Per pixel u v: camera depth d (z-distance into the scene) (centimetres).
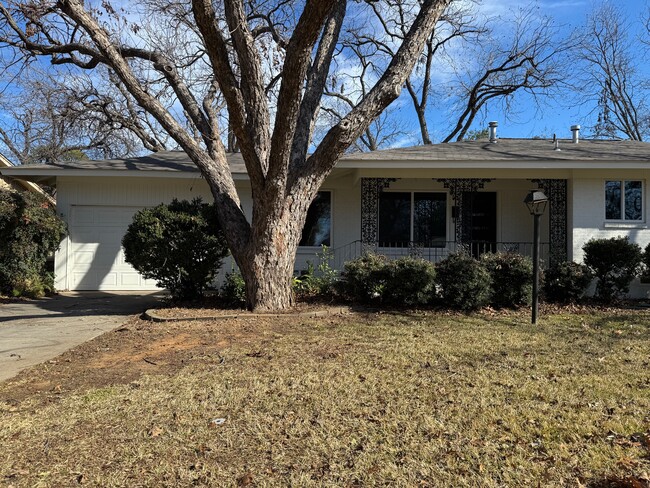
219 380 467
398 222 1298
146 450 330
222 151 976
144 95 880
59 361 550
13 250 1109
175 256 882
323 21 619
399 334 662
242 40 729
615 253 931
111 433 358
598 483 280
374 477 294
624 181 1095
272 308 836
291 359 536
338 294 967
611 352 562
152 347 605
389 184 1182
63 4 824
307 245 1293
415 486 284
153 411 395
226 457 321
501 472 296
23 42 1021
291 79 662
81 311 918
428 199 1301
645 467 294
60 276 1261
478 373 481
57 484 290
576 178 1094
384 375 476
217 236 911
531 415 375
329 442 338
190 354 567
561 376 469
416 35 781
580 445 327
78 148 2495
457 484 285
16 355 579
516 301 876
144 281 1288
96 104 1970
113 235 1277
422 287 852
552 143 1368
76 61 1112
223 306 887
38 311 921
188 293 941
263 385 451
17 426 370
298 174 826
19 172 1182
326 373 484
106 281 1277
